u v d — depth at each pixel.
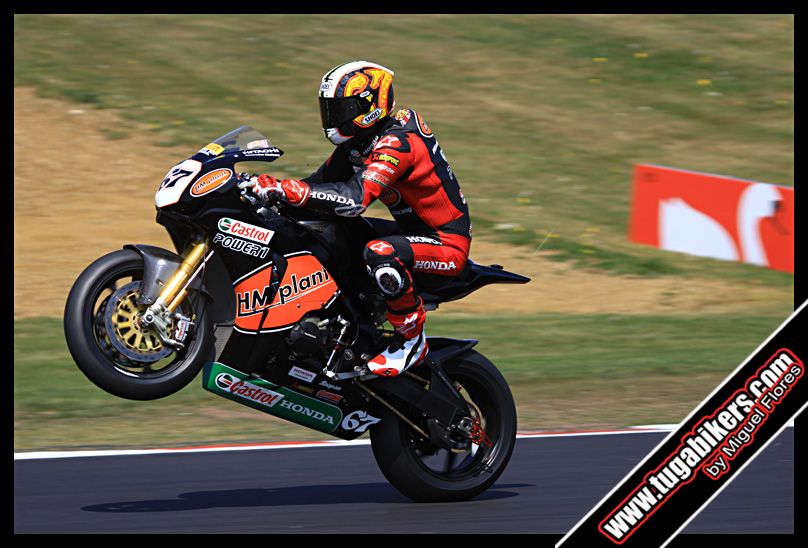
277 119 60.28
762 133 65.25
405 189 20.19
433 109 63.81
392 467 20.70
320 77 65.81
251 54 67.56
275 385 19.92
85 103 58.69
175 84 62.59
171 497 20.62
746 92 70.06
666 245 50.78
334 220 20.11
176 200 18.56
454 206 20.61
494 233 51.22
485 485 21.16
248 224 19.16
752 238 48.22
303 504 20.39
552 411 29.67
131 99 60.06
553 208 54.75
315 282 19.86
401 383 20.61
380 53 69.81
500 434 21.61
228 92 62.56
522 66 70.50
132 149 55.22
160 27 69.69
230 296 19.53
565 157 60.53
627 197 56.75
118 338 18.45
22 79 59.97
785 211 46.97
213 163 18.89
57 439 25.86
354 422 20.70
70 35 66.31
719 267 48.50
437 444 20.97
